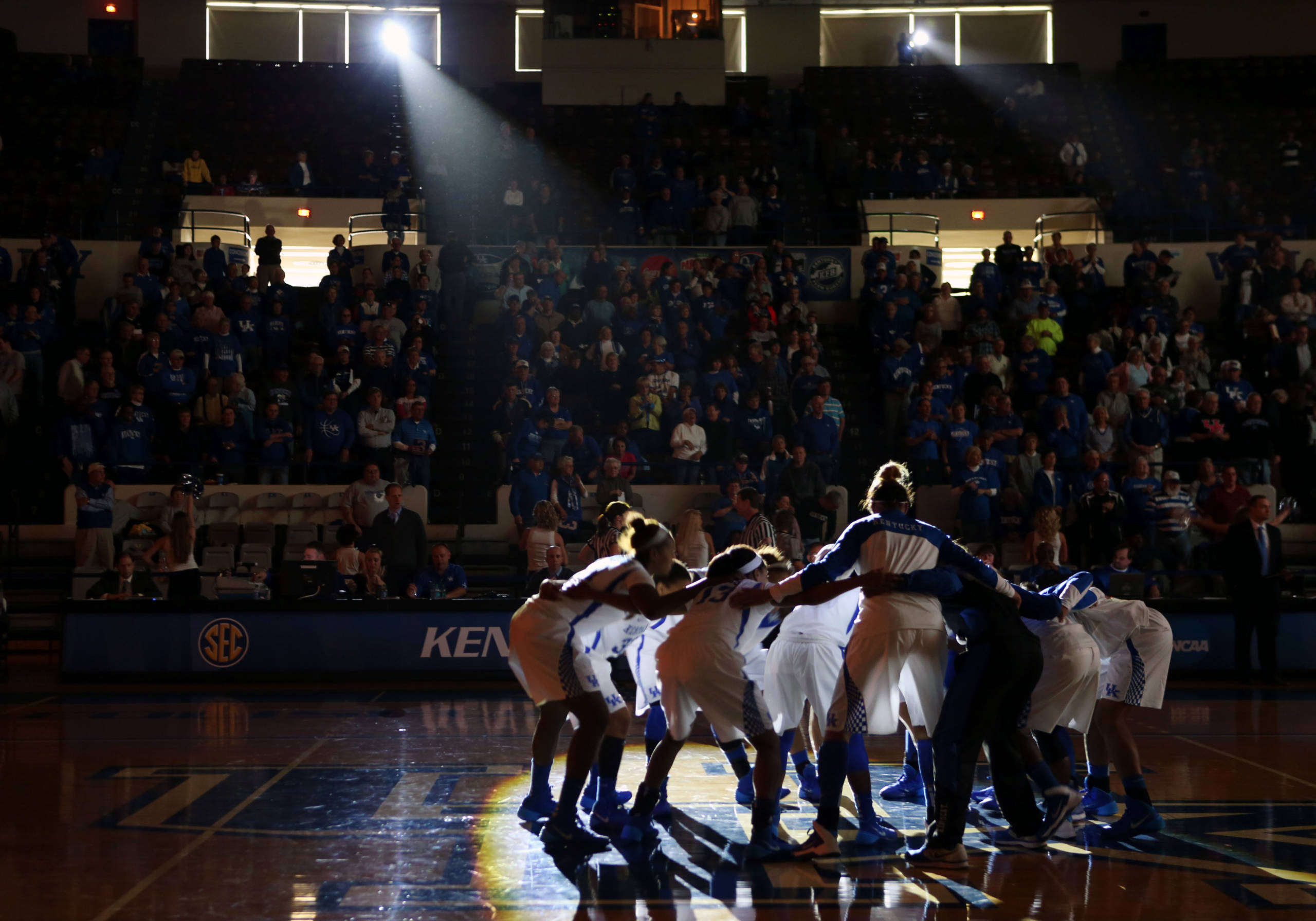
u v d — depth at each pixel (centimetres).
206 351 1772
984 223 2527
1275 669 1203
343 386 1736
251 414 1686
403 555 1337
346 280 2012
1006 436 1633
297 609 1204
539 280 1984
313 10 3184
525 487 1520
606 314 1862
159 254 2052
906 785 694
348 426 1666
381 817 634
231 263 2133
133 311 1856
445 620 1211
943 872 534
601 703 592
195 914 467
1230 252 2134
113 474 1633
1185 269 2284
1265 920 463
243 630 1202
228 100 2905
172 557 1316
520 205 2350
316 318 2069
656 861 554
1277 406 1717
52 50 3041
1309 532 1656
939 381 1753
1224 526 1502
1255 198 2602
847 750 567
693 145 2734
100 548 1510
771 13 3188
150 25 3072
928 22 3250
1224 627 1229
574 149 2767
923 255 2319
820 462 1630
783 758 584
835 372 2044
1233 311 2089
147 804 662
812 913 475
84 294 2198
